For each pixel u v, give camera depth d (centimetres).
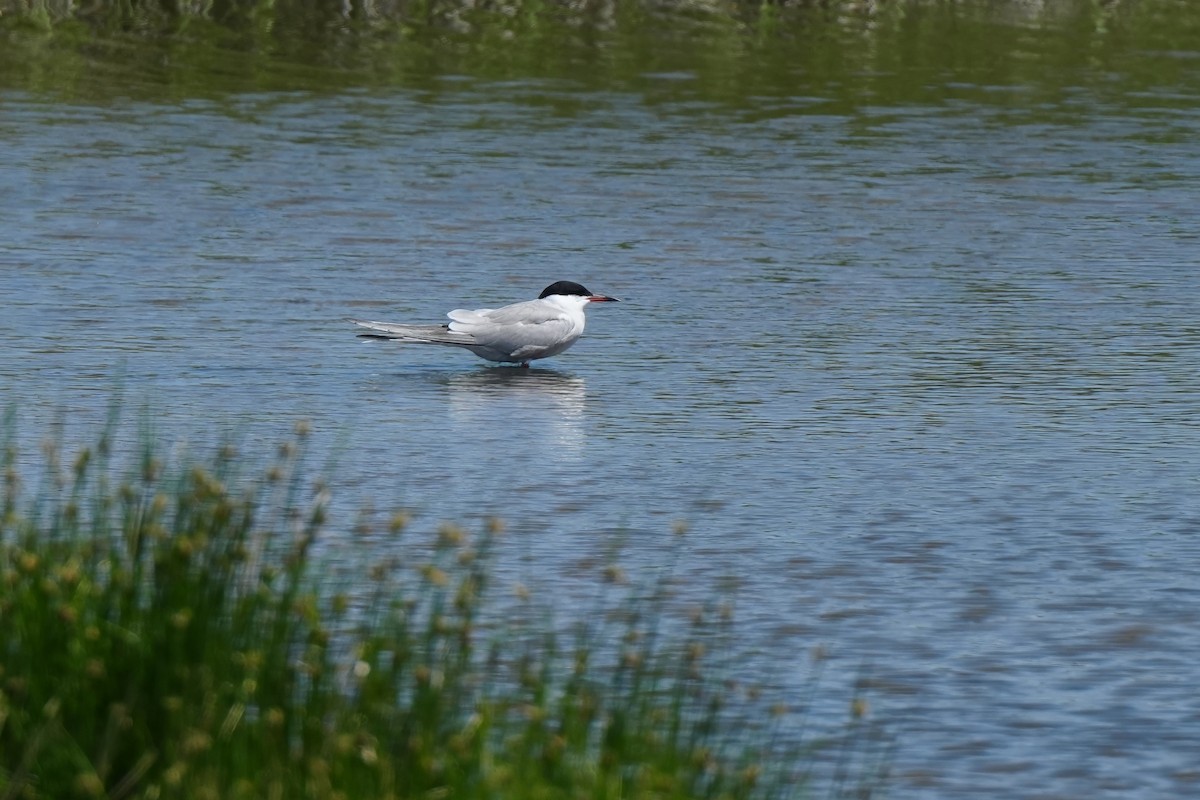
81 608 895
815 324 2170
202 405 1766
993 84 3897
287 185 2886
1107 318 2205
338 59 3922
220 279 2327
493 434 1694
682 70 3928
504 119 3438
